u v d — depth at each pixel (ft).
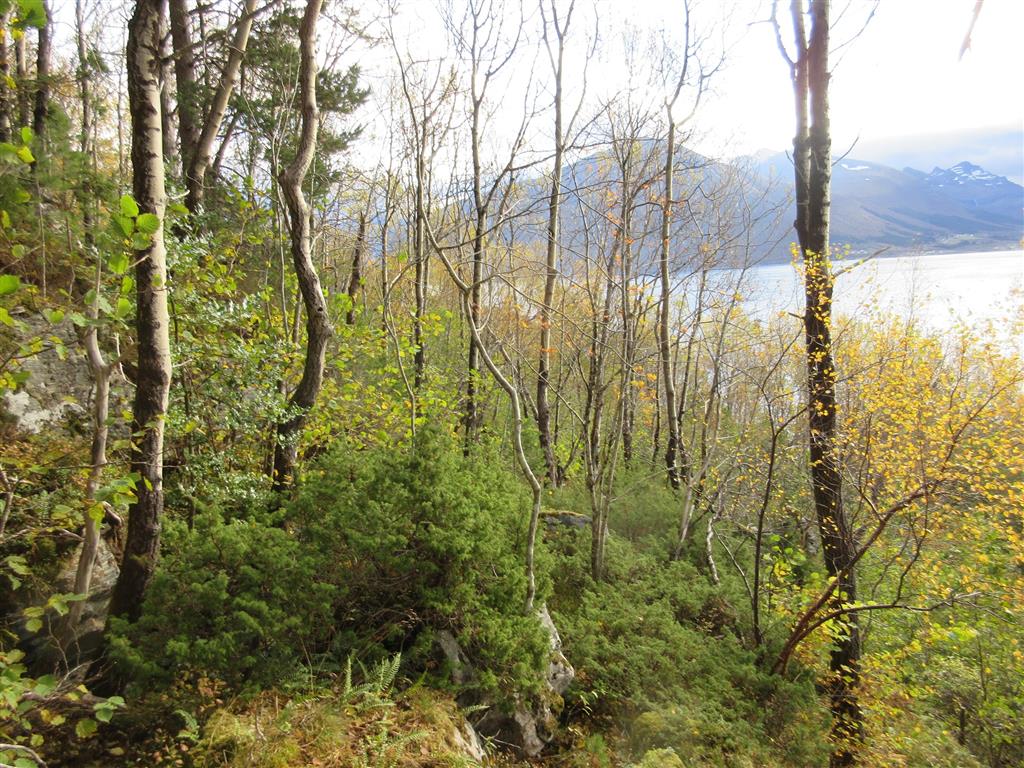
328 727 12.56
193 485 20.89
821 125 26.07
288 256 32.91
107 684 13.73
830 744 20.97
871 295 34.76
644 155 36.24
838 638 24.09
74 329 19.69
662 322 40.16
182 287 20.89
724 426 45.24
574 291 38.75
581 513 34.06
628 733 19.12
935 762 22.77
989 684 26.71
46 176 17.30
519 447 18.26
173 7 30.60
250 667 13.44
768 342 38.47
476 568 16.80
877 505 29.50
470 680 16.10
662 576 28.63
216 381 21.91
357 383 27.71
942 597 26.32
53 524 15.56
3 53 26.76
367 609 16.17
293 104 34.24
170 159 23.06
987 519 28.09
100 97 32.22
